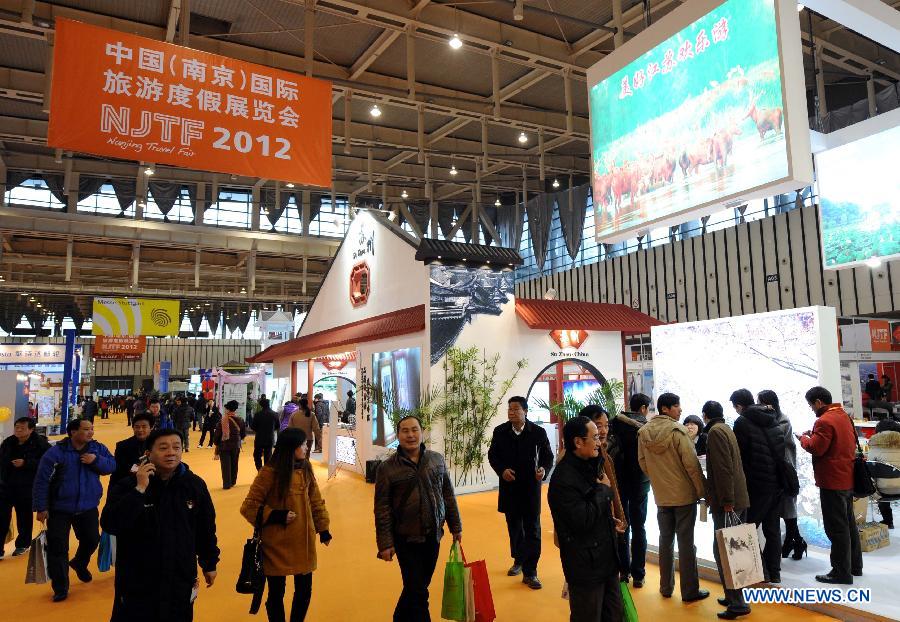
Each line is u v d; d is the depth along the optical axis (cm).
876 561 518
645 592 479
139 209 2391
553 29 1438
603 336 1116
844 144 727
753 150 520
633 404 536
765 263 2064
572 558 306
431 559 373
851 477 464
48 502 496
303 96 775
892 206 671
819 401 491
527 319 1020
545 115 1936
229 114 727
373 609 459
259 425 1033
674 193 600
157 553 288
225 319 4644
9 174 2397
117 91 666
